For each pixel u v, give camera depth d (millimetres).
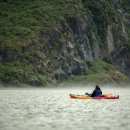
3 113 71438
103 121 60125
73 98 125062
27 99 124125
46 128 52344
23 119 61969
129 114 71438
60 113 72812
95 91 122875
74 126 54469
